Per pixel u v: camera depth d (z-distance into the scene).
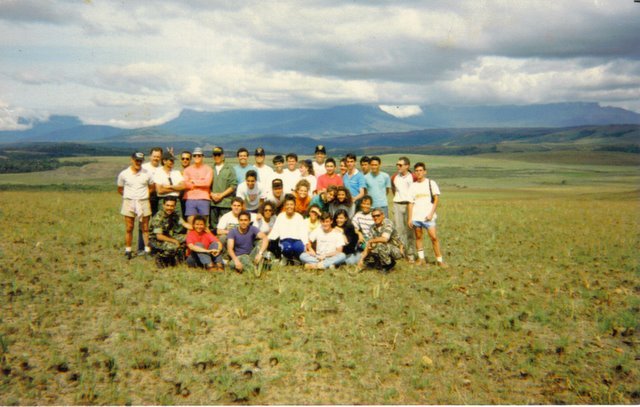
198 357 5.78
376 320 7.11
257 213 11.21
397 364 5.76
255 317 7.15
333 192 11.11
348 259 10.83
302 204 11.53
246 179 11.14
